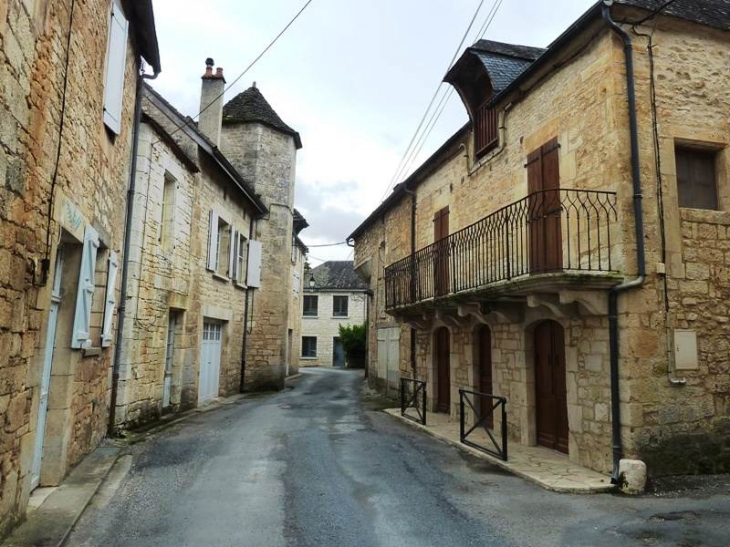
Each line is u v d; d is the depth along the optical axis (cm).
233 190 1395
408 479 582
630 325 573
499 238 833
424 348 1189
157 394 954
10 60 325
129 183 829
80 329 556
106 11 588
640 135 602
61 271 539
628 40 607
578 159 662
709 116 631
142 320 874
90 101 538
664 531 430
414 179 1234
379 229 1616
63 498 478
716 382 595
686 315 594
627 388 567
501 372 844
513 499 515
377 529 430
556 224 698
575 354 648
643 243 581
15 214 352
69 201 478
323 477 582
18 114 345
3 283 339
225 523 438
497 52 914
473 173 948
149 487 536
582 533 426
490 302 774
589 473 597
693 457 578
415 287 1112
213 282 1266
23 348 383
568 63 689
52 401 529
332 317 3500
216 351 1347
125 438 771
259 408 1159
